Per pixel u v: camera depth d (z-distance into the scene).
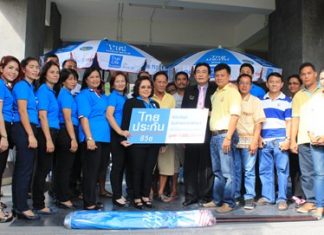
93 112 4.16
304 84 4.47
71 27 11.28
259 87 5.14
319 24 7.39
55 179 4.30
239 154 4.51
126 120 4.26
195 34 11.95
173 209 4.30
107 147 4.33
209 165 4.61
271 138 4.58
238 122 4.51
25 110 3.52
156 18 11.47
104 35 11.41
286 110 4.56
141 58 6.01
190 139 4.32
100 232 3.30
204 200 4.62
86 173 4.08
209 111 4.46
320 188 3.94
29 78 3.67
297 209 4.24
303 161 4.25
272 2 8.45
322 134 3.90
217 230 3.46
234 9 8.50
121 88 4.38
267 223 3.70
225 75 4.24
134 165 4.29
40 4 7.56
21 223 3.50
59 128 4.03
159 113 4.26
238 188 4.52
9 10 6.50
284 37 8.03
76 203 4.46
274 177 4.70
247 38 10.98
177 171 4.97
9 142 3.60
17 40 6.48
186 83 5.38
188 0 8.00
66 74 4.14
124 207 4.31
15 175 3.57
